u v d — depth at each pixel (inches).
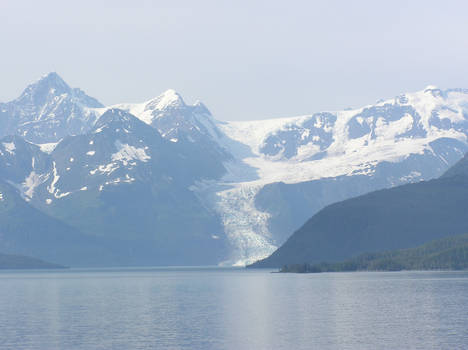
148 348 7588.6
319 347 7495.1
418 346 7445.9
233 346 7628.0
